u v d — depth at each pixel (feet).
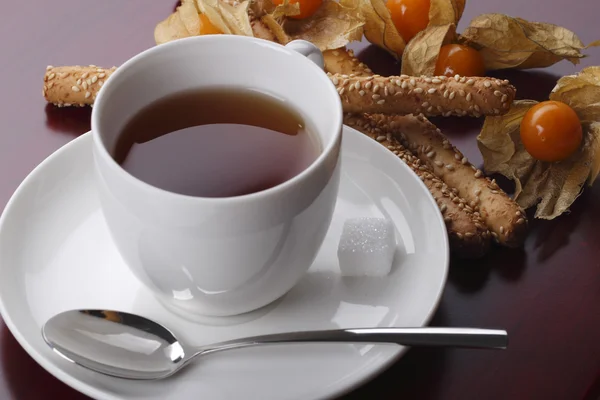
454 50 2.26
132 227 1.76
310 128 1.89
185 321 1.85
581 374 1.91
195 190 1.80
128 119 1.87
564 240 2.07
